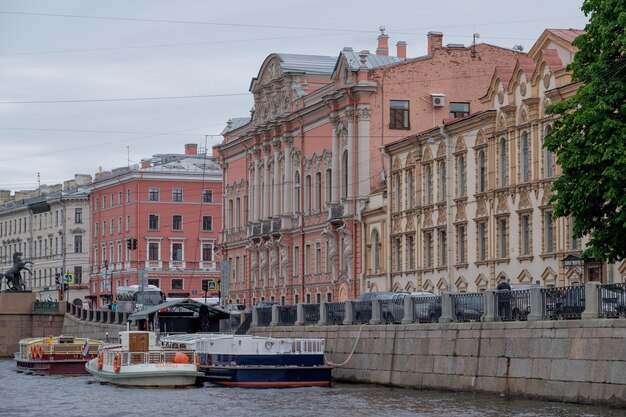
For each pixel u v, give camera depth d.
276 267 156.38
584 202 68.75
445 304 77.75
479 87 134.62
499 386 70.94
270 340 89.12
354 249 132.50
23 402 80.06
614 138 66.56
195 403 75.56
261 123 161.00
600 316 63.59
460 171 110.06
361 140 131.12
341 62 134.88
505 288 77.12
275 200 156.00
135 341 95.06
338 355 91.81
